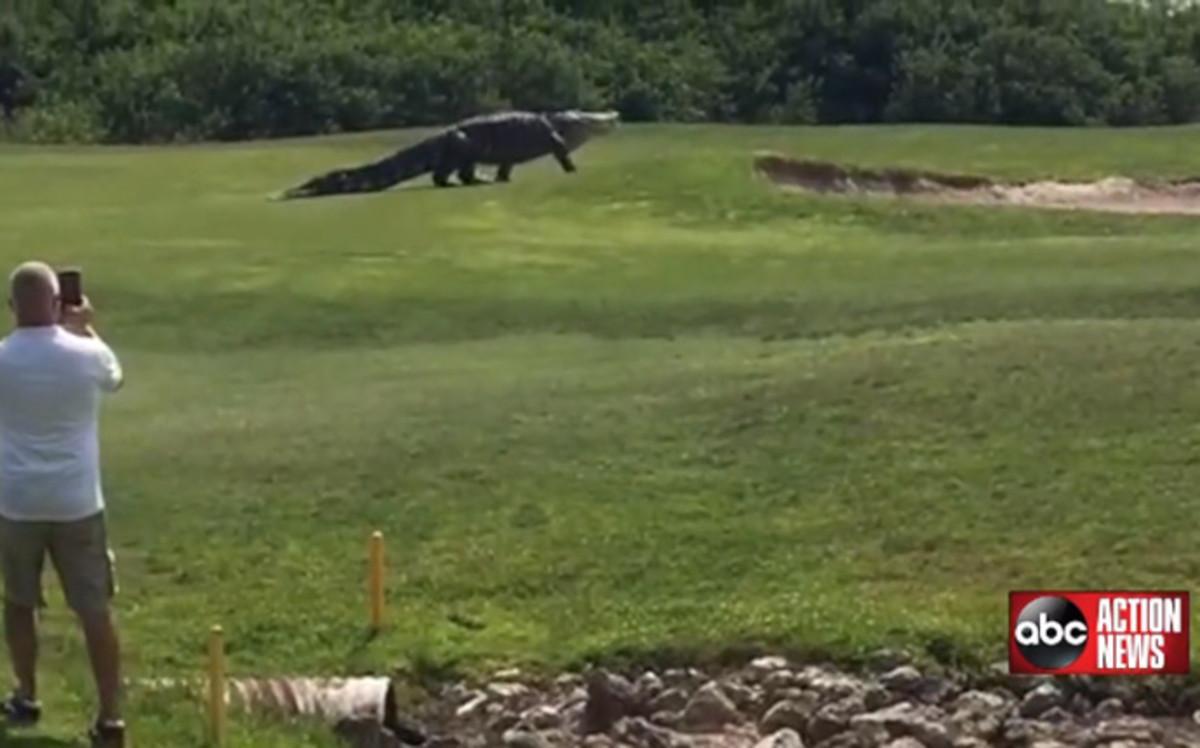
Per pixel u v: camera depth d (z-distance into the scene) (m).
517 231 103.69
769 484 46.78
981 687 36.56
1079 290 78.44
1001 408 50.72
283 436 54.88
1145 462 45.88
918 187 124.00
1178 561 40.28
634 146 142.38
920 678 36.50
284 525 45.75
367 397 61.84
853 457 48.22
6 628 30.38
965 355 57.03
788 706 35.34
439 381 64.81
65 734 30.47
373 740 33.88
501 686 37.31
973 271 88.50
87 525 28.88
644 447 50.59
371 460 50.81
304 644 38.94
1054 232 106.69
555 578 41.91
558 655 38.28
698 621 39.03
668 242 101.62
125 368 71.81
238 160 140.38
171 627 39.59
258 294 85.19
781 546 42.88
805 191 119.25
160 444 54.75
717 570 41.84
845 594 39.88
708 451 49.81
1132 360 54.34
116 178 129.62
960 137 142.25
